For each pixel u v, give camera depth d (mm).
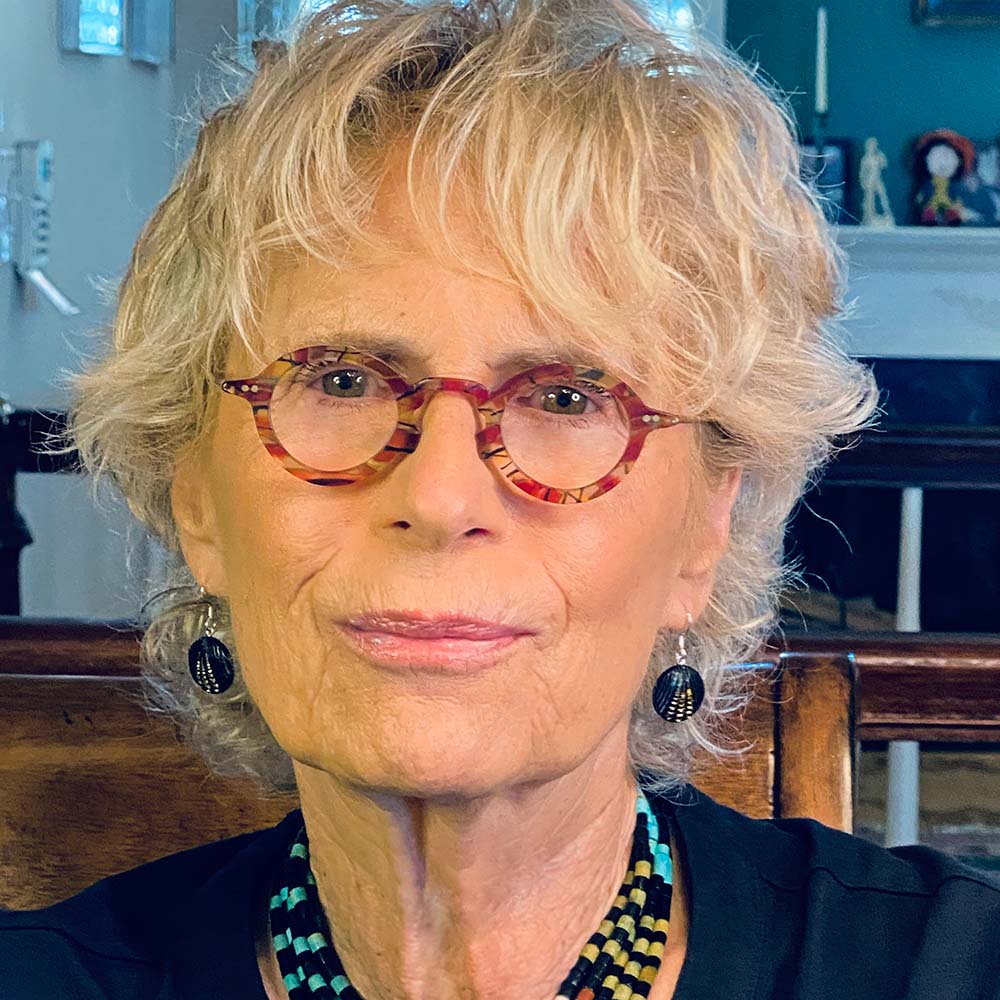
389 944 892
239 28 4113
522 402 790
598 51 817
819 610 4977
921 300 5387
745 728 1194
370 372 780
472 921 875
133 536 1182
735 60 878
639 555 799
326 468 779
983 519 5062
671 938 938
